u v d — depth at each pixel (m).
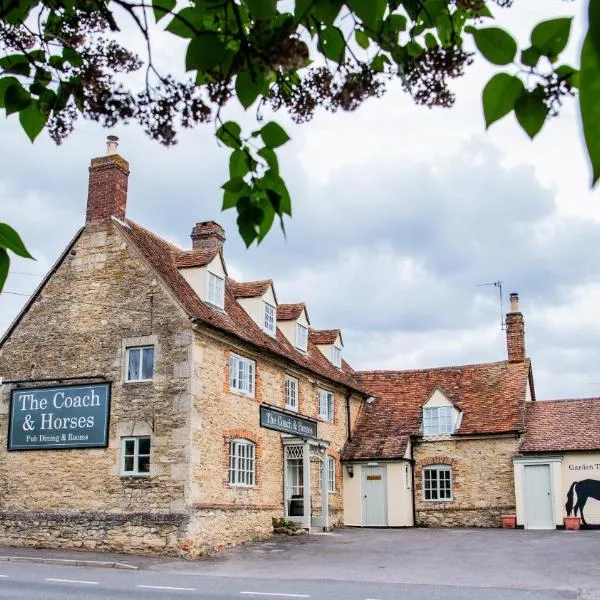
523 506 25.08
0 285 2.18
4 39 2.40
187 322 18.14
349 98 2.20
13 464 19.05
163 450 17.62
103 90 2.10
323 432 25.41
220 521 18.31
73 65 2.40
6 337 19.91
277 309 26.38
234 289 24.06
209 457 18.20
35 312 19.81
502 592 12.33
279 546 18.92
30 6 2.36
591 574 14.48
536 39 1.68
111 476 17.97
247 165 2.23
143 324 18.55
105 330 18.91
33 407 19.17
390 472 26.36
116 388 18.44
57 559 15.96
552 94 1.71
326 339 29.06
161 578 13.69
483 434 26.19
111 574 14.14
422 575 14.45
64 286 19.66
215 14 2.22
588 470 24.72
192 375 17.84
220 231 24.08
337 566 15.66
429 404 27.52
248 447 20.50
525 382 28.39
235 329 20.33
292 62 1.97
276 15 2.21
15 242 2.18
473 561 16.41
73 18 2.41
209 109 2.07
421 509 26.53
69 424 18.70
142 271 18.88
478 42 1.72
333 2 1.98
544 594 12.11
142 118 2.09
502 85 1.73
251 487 20.19
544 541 20.05
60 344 19.31
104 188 19.95
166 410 17.83
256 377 21.17
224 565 15.77
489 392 28.36
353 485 26.66
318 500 24.16
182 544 16.81
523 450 25.48
